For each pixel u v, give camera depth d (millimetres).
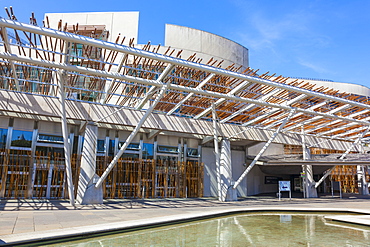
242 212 14562
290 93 19172
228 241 8305
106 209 14445
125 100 19297
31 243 7246
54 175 19453
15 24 10492
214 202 19594
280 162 24906
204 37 29719
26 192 18562
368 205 18359
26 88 17688
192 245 7750
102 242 7898
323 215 14586
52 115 16812
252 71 15938
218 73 14570
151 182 22516
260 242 8266
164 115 20422
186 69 15773
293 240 8609
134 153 22625
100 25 26406
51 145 19750
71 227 8891
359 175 31156
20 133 19047
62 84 14742
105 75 13320
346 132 27891
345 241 8570
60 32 11211
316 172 31312
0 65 15953
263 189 33219
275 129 25453
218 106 20234
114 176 20969
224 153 22109
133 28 27219
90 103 17797
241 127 23531
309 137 28000
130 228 9469
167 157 24031
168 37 28531
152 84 14586
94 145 17641
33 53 22781
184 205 17062
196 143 25672
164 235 9008
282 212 15242
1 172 17953
